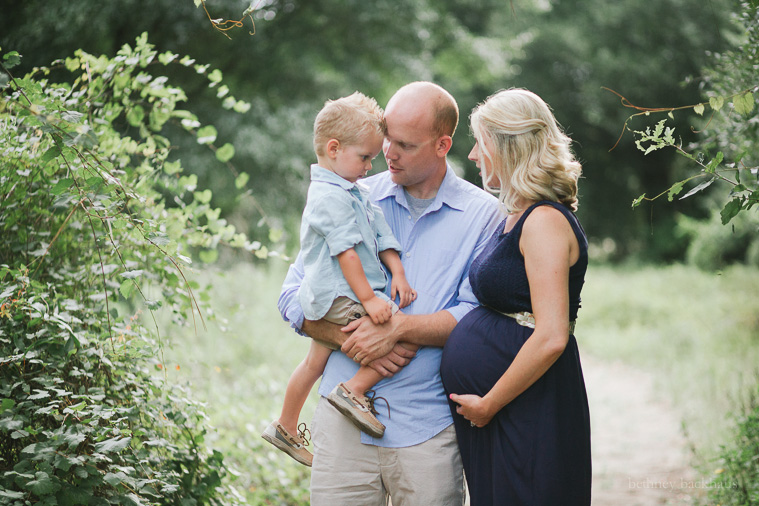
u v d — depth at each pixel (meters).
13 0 10.27
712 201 16.00
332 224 3.05
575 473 2.82
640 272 23.20
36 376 3.21
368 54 16.03
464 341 2.98
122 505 3.05
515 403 2.84
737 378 8.91
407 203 3.35
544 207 2.79
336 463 3.21
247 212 15.43
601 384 11.27
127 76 4.00
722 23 11.48
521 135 2.86
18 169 3.46
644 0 25.86
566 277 2.73
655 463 6.88
